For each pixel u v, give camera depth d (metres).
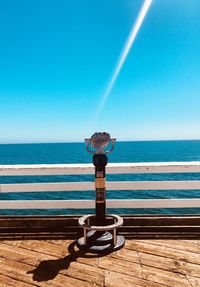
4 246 3.26
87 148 3.26
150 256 2.97
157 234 3.53
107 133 3.16
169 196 27.81
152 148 161.88
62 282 2.46
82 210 19.11
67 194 29.61
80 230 3.62
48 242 3.37
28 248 3.19
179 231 3.58
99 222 3.26
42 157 103.94
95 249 3.04
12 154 128.50
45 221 3.65
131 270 2.67
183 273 2.61
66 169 3.77
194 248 3.16
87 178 41.69
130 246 3.23
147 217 3.66
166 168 3.72
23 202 3.81
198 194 28.55
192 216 3.67
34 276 2.56
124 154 107.31
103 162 3.20
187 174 44.81
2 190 3.79
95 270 2.67
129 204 3.75
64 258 2.94
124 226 3.62
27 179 42.69
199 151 122.75
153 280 2.49
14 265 2.78
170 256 2.96
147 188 3.72
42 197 28.34
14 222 3.68
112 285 2.41
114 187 3.74
